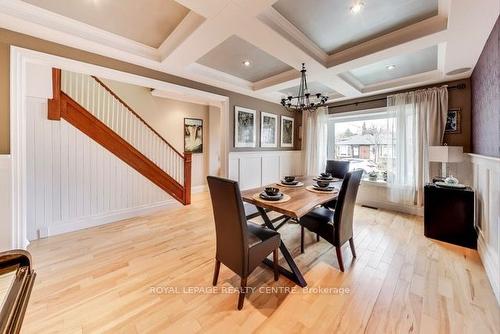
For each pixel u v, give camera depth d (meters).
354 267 2.20
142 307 1.64
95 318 1.53
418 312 1.58
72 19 2.08
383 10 1.97
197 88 3.51
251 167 4.53
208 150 6.31
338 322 1.50
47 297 1.74
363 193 4.50
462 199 2.62
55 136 3.03
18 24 1.94
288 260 2.03
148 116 5.12
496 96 1.96
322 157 5.02
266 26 2.00
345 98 4.51
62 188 3.10
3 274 0.86
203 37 2.17
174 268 2.19
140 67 2.85
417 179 3.72
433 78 3.38
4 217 2.03
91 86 3.44
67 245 2.70
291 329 1.45
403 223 3.41
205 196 5.53
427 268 2.16
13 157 2.06
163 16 2.07
